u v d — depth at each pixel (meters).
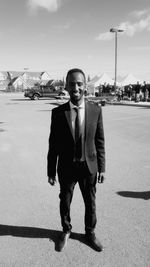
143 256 3.05
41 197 4.66
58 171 3.14
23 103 30.42
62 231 3.58
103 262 2.96
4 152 7.86
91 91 34.47
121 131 11.16
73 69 2.85
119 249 3.18
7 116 17.17
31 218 3.92
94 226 3.31
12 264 2.95
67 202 3.24
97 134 3.05
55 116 2.96
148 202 4.42
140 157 7.13
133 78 43.66
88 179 3.09
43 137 10.08
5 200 4.54
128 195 4.70
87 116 2.91
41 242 3.35
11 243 3.33
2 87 110.50
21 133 10.96
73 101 2.88
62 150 3.01
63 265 2.93
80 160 2.99
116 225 3.71
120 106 24.86
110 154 7.47
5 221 3.84
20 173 5.96
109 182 5.32
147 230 3.58
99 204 4.36
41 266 2.91
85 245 3.27
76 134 2.94
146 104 25.30
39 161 6.89
